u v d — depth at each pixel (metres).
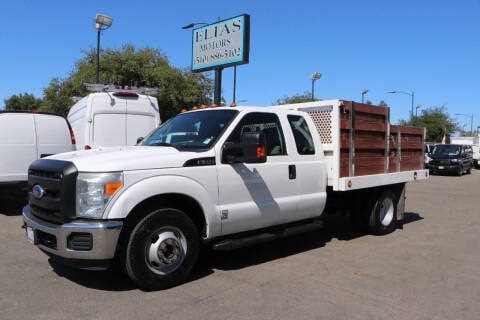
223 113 5.83
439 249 6.92
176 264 4.96
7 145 9.30
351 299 4.68
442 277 5.47
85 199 4.49
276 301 4.59
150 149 5.20
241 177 5.50
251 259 6.21
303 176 6.29
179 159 4.95
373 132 7.52
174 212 4.91
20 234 7.62
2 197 9.52
